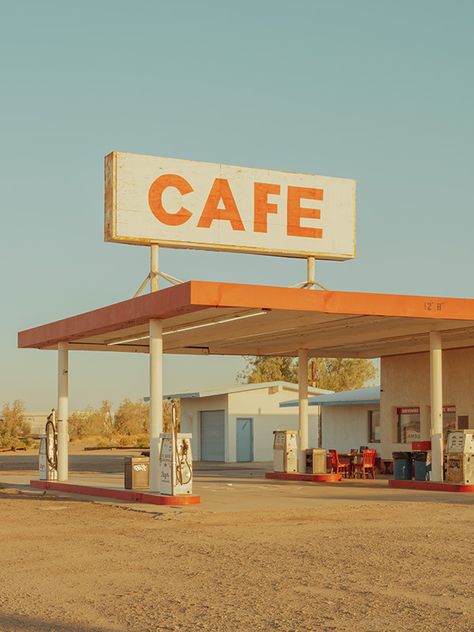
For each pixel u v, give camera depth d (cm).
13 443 8381
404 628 827
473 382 3103
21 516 1898
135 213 2589
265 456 5247
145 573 1144
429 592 998
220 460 5228
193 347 3228
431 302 2197
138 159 2606
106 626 845
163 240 2622
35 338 2859
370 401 3872
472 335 2806
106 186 2622
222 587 1040
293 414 5350
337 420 4234
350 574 1120
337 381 8844
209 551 1338
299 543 1422
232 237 2725
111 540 1480
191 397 5241
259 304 1952
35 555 1315
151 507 2036
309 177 2864
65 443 2773
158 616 885
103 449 7731
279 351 3384
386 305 2133
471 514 1881
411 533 1546
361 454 3381
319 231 2864
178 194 2653
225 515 1872
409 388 3444
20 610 921
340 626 836
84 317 2478
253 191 2769
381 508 2016
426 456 2861
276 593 999
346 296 2073
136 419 10588
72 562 1243
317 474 3111
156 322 2156
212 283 1911
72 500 2297
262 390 5269
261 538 1491
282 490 2606
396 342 3058
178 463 2116
